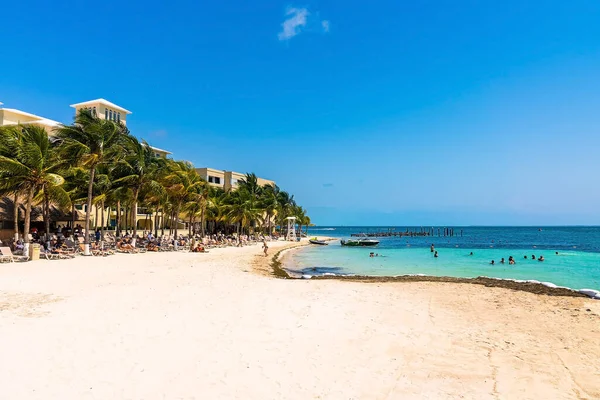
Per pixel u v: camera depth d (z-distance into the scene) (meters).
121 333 9.05
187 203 48.19
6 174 24.41
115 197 35.81
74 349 7.88
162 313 11.07
